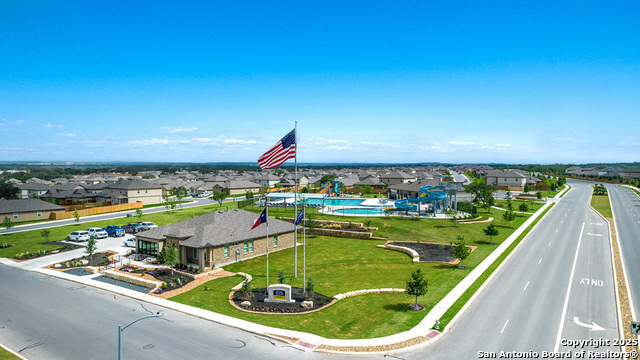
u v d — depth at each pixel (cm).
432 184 9344
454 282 3628
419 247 5216
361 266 4303
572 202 10138
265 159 3562
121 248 5197
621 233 6075
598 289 3403
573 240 5559
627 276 3809
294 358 2162
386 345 2319
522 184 13912
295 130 3547
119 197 10112
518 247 5172
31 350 2267
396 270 4116
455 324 2659
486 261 4434
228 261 4431
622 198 10962
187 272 3972
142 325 2638
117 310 2931
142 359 2142
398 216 7300
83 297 3241
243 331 2542
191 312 2866
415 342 2361
